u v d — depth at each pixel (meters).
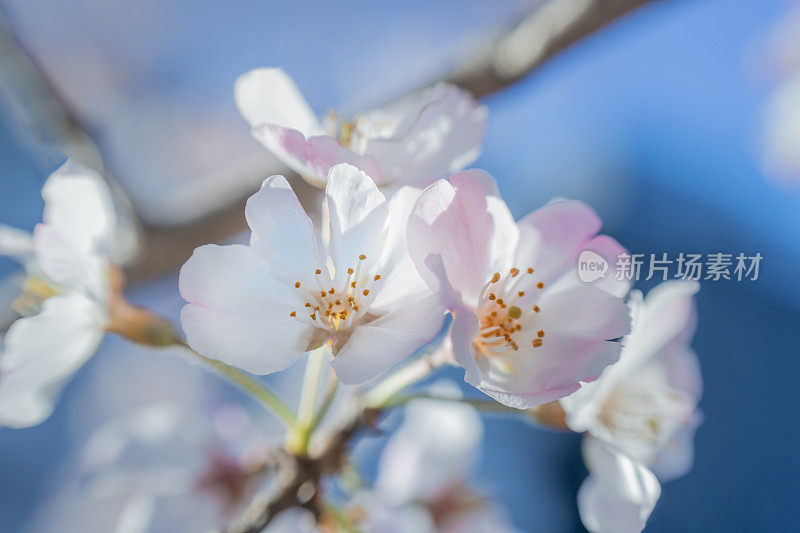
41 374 0.25
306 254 0.21
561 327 0.22
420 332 0.20
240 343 0.21
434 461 0.29
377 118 0.25
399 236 0.21
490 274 0.21
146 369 0.45
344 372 0.21
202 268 0.21
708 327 0.50
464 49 0.28
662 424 0.26
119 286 0.25
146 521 0.26
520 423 0.50
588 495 0.24
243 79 0.24
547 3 0.27
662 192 0.49
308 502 0.24
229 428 0.28
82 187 0.25
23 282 0.26
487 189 0.21
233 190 0.29
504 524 0.29
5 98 0.29
